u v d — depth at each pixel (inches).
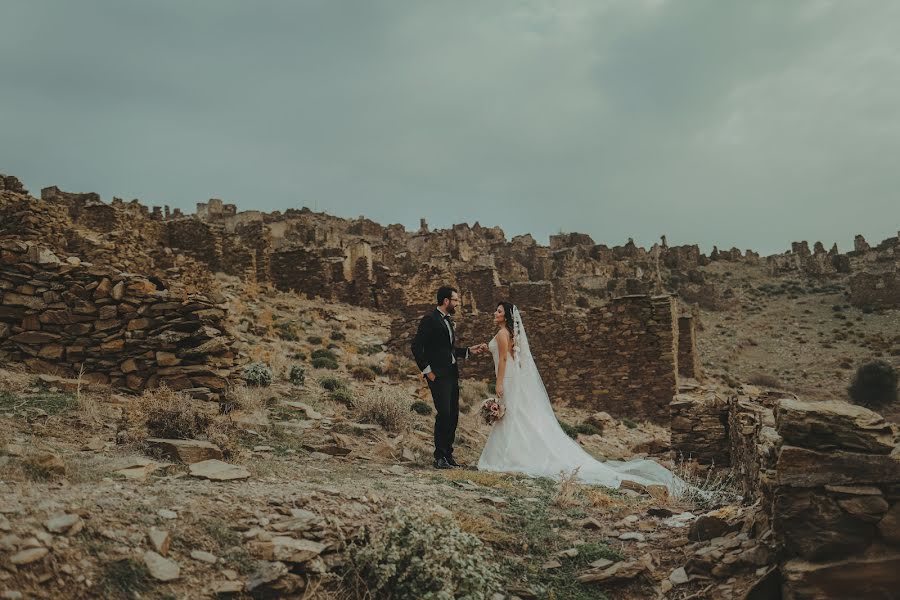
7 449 220.5
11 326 423.8
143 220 1366.9
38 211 768.3
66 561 145.5
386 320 1350.9
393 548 184.2
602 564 215.8
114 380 415.2
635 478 361.7
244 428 366.0
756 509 214.4
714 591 189.3
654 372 1022.4
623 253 4047.7
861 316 2733.8
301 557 175.3
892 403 1701.5
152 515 176.1
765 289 3334.2
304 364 757.3
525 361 389.1
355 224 3804.1
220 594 156.3
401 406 494.6
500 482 314.2
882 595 165.2
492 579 191.0
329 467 311.6
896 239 4128.9
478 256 3095.5
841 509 171.9
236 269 1381.6
